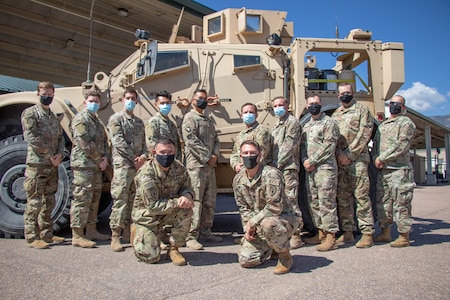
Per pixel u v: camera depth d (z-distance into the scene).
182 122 4.51
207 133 4.45
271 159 4.35
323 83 5.39
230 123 4.99
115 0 7.93
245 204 3.42
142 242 3.39
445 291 2.62
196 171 4.30
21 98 4.74
